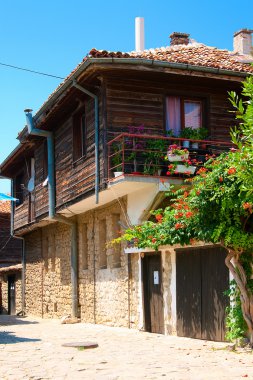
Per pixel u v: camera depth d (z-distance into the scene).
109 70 14.27
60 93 16.39
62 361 9.21
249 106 6.59
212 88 15.66
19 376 7.84
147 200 14.38
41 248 24.30
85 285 19.19
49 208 19.56
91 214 18.67
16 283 29.22
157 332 14.40
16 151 23.22
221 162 10.56
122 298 16.27
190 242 11.40
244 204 9.75
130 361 9.11
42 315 23.94
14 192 26.67
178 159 13.77
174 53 15.96
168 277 14.01
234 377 7.50
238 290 11.16
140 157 14.42
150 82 15.16
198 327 12.73
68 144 18.12
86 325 17.81
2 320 22.16
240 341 10.94
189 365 8.61
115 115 14.81
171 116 15.38
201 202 10.68
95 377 7.61
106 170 14.58
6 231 33.53
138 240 12.59
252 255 10.95
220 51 17.92
